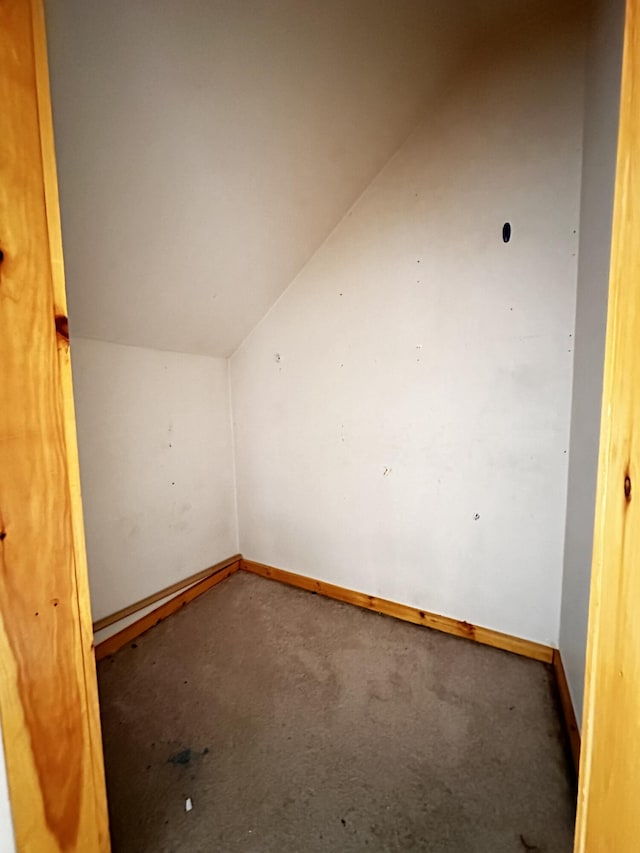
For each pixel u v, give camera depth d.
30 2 0.59
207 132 1.25
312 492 2.21
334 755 1.24
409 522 1.91
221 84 1.15
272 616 2.02
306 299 2.07
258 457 2.39
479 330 1.65
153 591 2.01
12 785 0.63
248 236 1.69
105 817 0.77
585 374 1.25
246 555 2.54
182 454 2.15
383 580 2.03
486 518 1.72
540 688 1.51
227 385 2.42
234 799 1.11
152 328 1.85
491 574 1.74
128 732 1.33
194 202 1.43
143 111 1.10
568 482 1.50
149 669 1.64
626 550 0.50
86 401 1.69
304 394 2.16
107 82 1.00
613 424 0.52
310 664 1.66
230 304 2.00
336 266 1.96
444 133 1.63
